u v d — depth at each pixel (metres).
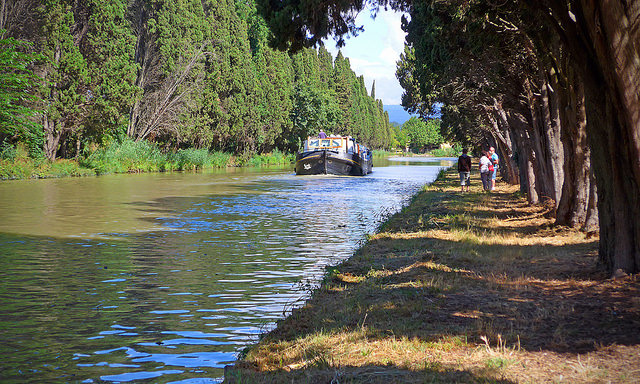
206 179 50.75
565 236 15.31
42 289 10.98
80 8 53.09
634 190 9.64
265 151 98.25
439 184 42.81
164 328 8.58
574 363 5.83
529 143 23.84
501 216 21.22
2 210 24.73
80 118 51.47
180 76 65.12
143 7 64.94
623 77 9.16
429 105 42.72
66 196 31.70
